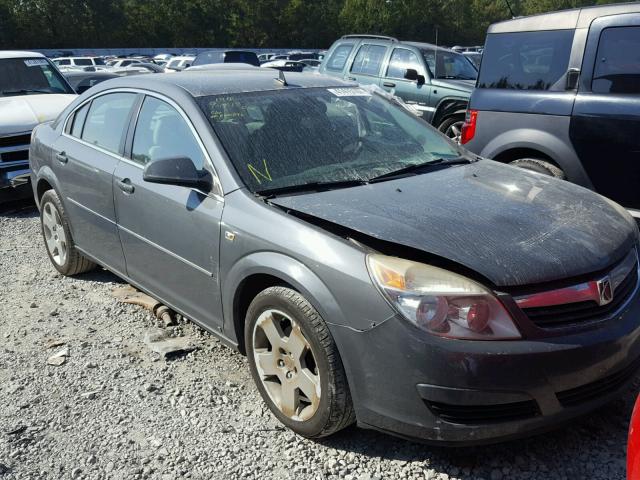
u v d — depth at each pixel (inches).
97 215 172.7
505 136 227.6
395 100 176.2
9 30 2020.2
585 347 100.2
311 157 140.2
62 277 207.3
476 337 97.8
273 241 116.4
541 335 99.3
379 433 119.5
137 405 131.6
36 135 209.5
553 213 122.0
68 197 186.9
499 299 98.9
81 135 185.6
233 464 112.7
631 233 122.8
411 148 155.0
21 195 292.2
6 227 272.2
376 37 462.6
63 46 2158.0
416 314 99.1
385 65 442.0
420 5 2178.9
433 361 97.6
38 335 165.3
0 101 311.1
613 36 202.7
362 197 126.0
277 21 2386.8
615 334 103.9
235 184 129.3
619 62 200.7
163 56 1590.8
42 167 201.2
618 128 199.0
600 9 207.5
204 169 136.6
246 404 131.0
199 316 142.6
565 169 212.7
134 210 154.1
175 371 145.0
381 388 103.0
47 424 126.3
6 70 338.6
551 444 114.9
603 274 107.9
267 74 169.8
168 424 124.9
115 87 175.8
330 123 151.0
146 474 110.9
